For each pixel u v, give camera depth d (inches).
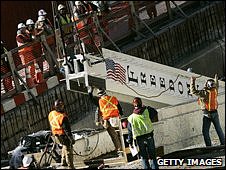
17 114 1561.3
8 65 1562.5
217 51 2145.7
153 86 1530.5
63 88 1659.7
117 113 1371.8
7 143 1539.1
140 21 1978.3
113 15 1873.8
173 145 1481.3
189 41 2079.2
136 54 1881.2
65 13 1649.9
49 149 1393.9
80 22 1651.1
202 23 2144.4
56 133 1270.9
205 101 1429.6
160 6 2080.5
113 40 1872.5
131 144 1295.5
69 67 1344.7
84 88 1385.3
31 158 1296.8
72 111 1669.5
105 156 1453.0
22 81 1573.6
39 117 1608.0
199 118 1551.4
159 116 1459.2
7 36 2086.6
